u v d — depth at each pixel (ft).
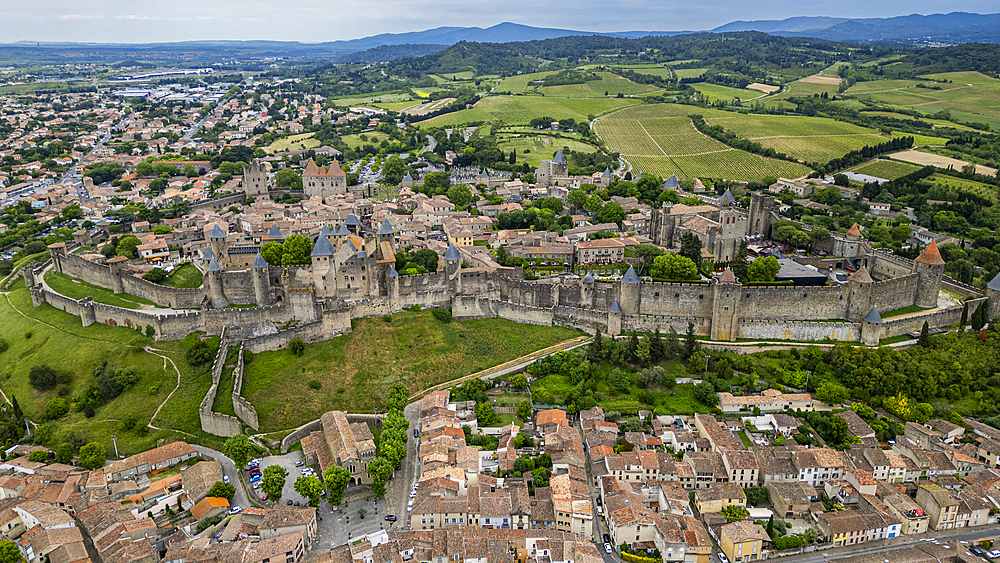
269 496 626.23
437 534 572.92
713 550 586.86
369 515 618.03
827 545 588.09
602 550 581.53
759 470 654.12
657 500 643.04
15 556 550.36
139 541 559.38
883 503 625.00
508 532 574.56
